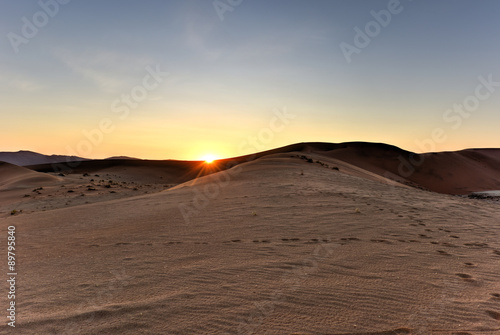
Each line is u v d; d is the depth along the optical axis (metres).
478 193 57.03
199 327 3.82
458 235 8.68
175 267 6.30
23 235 11.41
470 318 3.95
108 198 36.28
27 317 4.24
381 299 4.53
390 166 77.19
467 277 5.41
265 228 9.74
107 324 3.96
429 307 4.27
